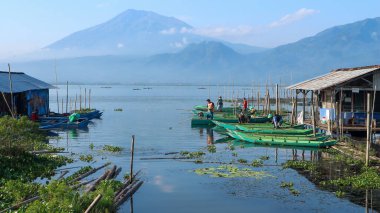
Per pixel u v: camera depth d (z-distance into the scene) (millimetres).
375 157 28719
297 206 18797
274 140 36000
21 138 26172
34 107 50500
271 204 19094
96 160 29062
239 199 19875
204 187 21938
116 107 93062
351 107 38281
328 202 19312
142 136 43000
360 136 36344
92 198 16844
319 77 45375
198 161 28391
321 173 24797
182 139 40781
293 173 24953
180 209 18500
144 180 23422
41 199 17078
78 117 50719
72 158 29656
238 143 37781
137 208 18609
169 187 21969
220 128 50438
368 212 17922
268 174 24734
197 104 106312
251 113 56156
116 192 19969
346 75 38750
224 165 27422
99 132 46094
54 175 23859
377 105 37750
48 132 45344
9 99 43250
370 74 36188
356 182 22031
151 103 110812
